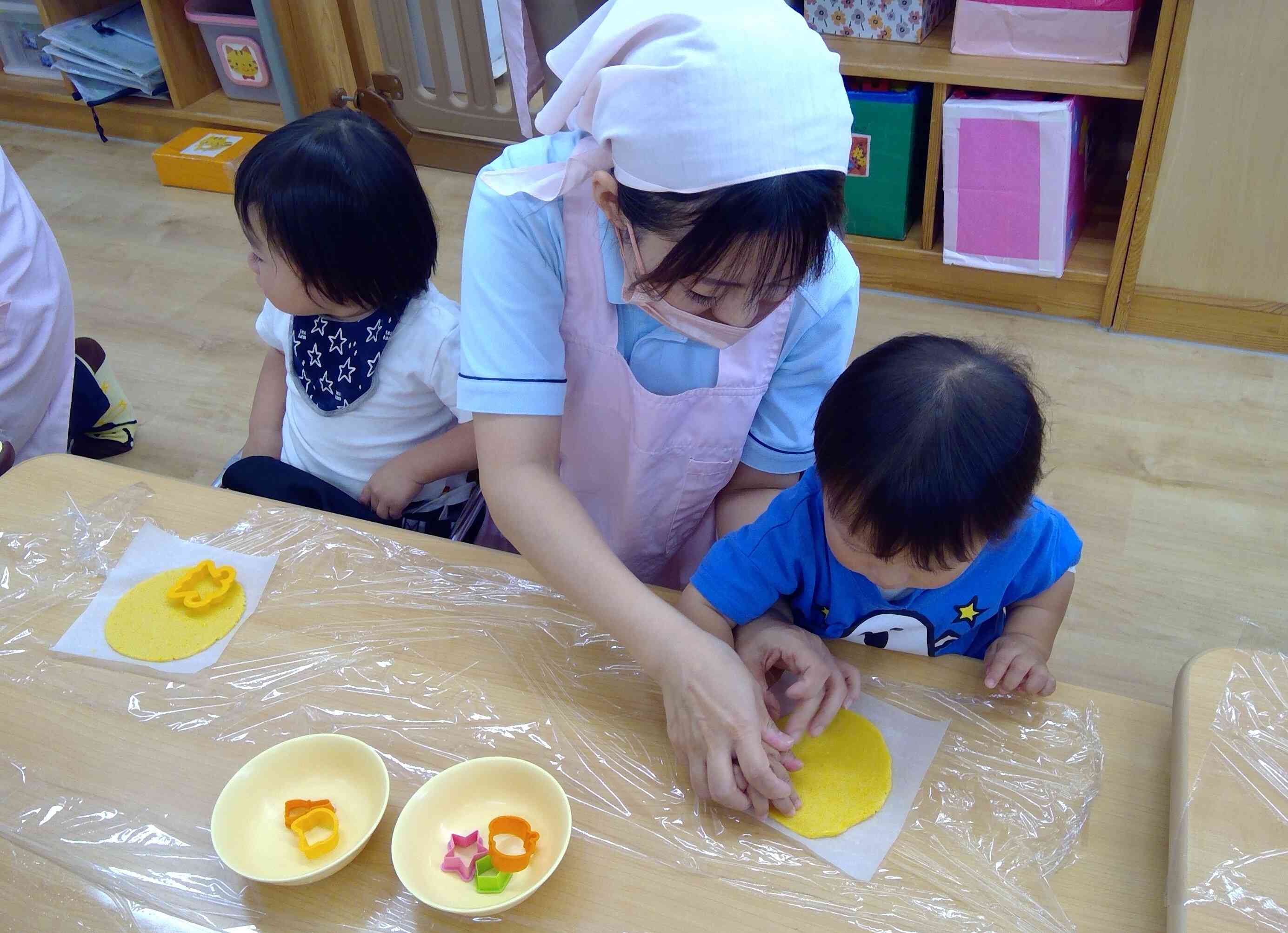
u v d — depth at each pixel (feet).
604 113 2.27
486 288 2.78
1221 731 2.32
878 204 7.55
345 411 4.13
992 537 2.37
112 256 8.66
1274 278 6.77
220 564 2.96
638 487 3.43
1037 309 7.58
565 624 2.79
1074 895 2.15
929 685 2.63
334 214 3.55
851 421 2.34
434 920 2.14
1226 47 6.00
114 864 2.26
